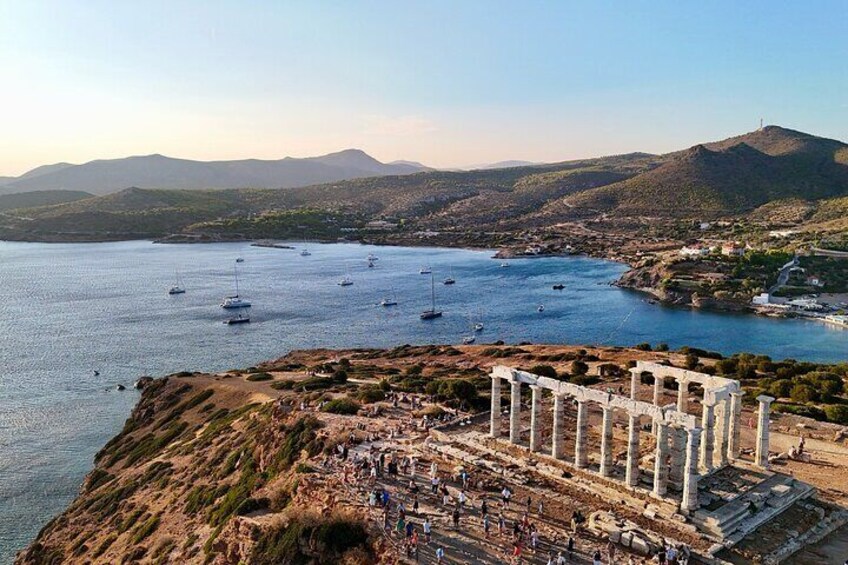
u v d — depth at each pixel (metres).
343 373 97.06
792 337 159.75
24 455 91.25
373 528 40.22
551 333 166.50
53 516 74.50
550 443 55.25
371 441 56.56
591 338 161.25
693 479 41.09
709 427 47.88
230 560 43.56
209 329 172.62
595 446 54.81
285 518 42.56
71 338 161.62
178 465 72.50
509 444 54.34
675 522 40.75
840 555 39.06
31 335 164.75
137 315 190.25
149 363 139.50
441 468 50.41
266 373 110.69
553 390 50.59
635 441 44.78
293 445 57.09
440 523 41.28
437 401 71.25
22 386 123.00
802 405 70.81
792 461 54.09
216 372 132.75
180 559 48.16
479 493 45.84
